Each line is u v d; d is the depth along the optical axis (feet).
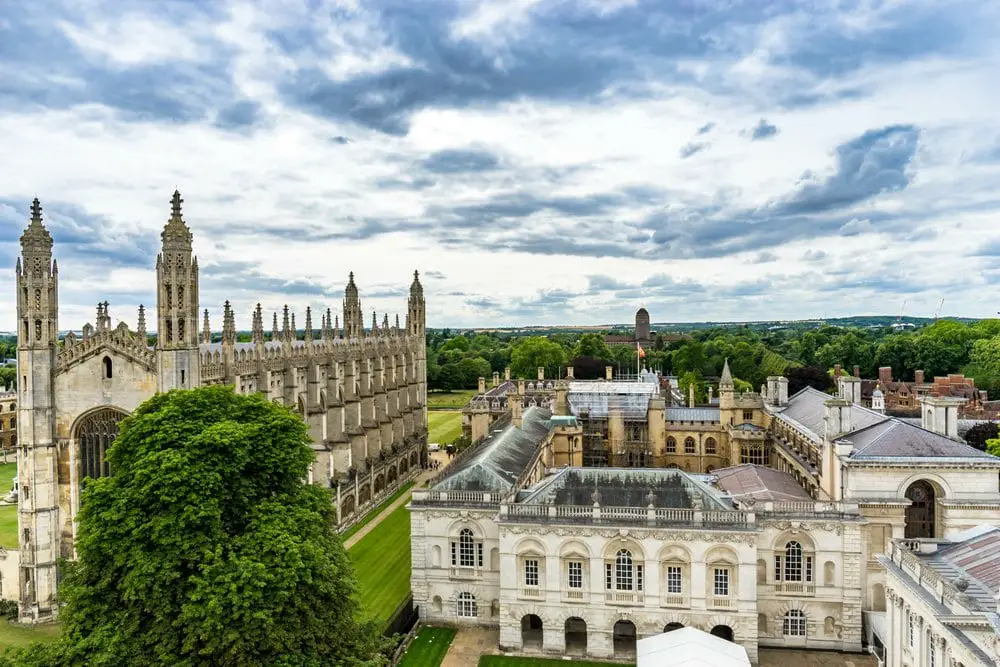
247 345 356.38
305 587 158.40
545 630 223.92
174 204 245.45
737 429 378.32
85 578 157.89
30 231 245.65
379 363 442.50
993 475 228.02
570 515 224.33
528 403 458.09
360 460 388.98
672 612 217.15
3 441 600.80
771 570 227.40
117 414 252.01
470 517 239.09
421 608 243.60
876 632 220.02
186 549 151.84
